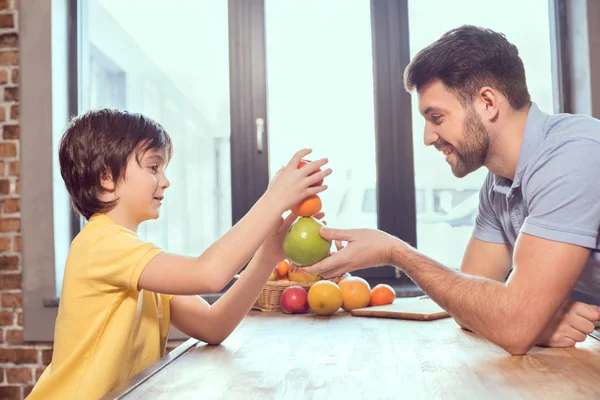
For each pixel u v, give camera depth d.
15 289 2.46
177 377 0.87
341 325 1.37
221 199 2.69
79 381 1.05
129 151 1.19
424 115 1.26
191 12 2.72
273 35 2.70
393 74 2.66
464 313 1.06
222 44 2.71
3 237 2.47
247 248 1.03
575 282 1.04
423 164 2.66
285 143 2.67
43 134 2.47
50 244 2.45
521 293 1.02
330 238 1.14
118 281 1.06
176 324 1.22
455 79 1.20
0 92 2.50
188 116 2.71
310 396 0.75
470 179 2.64
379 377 0.84
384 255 1.15
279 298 1.64
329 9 2.70
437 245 2.65
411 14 2.68
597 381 0.80
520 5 2.66
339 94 2.68
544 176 1.09
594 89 2.43
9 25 2.52
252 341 1.17
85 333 1.08
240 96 2.66
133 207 1.21
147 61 2.74
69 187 1.22
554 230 1.04
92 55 2.76
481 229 1.49
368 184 2.66
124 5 2.75
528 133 1.17
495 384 0.79
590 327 1.07
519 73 1.21
